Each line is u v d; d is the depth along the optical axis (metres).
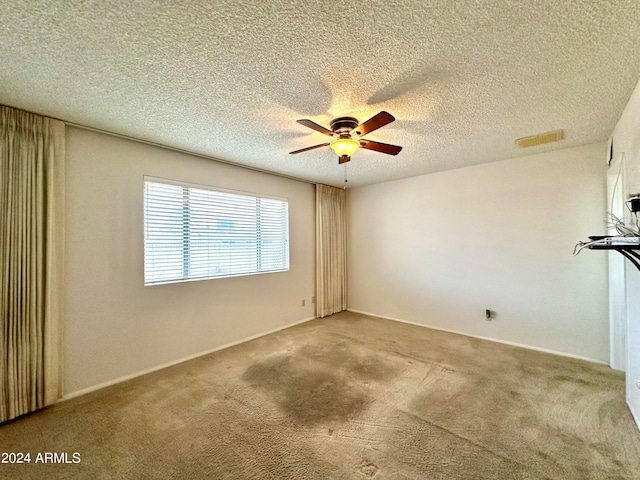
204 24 1.29
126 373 2.66
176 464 1.62
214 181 3.38
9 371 2.02
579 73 1.68
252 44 1.43
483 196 3.65
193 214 3.21
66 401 2.27
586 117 2.29
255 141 2.78
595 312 2.94
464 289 3.84
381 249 4.75
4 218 2.03
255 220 3.87
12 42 1.39
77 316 2.39
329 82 1.77
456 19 1.27
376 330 4.04
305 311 4.55
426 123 2.39
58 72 1.65
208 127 2.44
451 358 3.04
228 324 3.49
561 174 3.10
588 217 2.96
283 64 1.59
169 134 2.59
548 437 1.80
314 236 4.74
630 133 2.02
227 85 1.80
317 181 4.58
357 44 1.43
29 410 2.10
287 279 4.26
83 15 1.23
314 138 2.71
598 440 1.77
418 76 1.71
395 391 2.38
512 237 3.44
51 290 2.21
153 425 1.96
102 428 1.94
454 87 1.83
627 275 2.11
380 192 4.74
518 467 1.57
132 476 1.54
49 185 2.20
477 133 2.60
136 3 1.17
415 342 3.53
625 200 2.16
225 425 1.96
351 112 2.17
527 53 1.50
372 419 2.01
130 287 2.70
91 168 2.48
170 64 1.59
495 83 1.78
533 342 3.31
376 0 1.17
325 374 2.71
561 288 3.13
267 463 1.62
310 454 1.69
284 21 1.28
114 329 2.60
